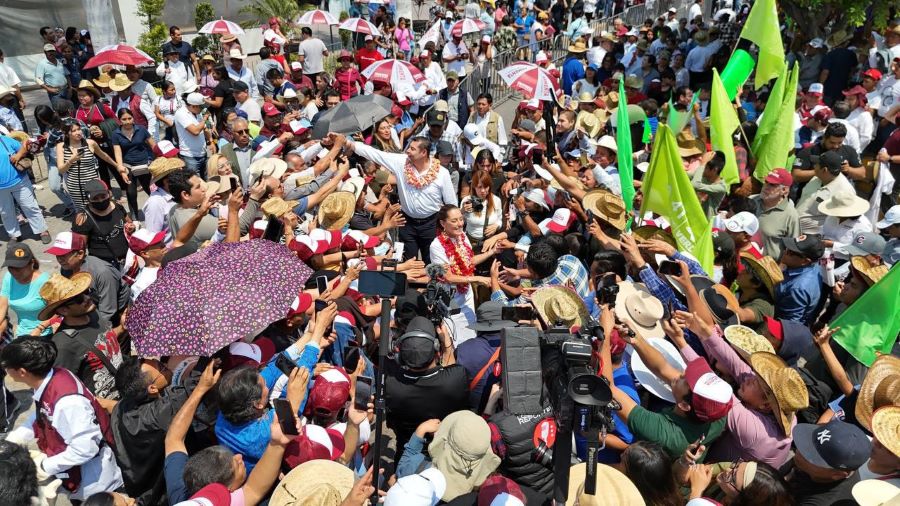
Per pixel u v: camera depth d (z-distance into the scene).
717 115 7.74
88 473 4.16
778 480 3.40
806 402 3.82
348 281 5.25
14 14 18.00
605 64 15.30
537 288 5.37
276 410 3.45
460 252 6.31
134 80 11.70
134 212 10.33
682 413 3.92
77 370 4.81
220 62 16.48
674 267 4.86
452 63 15.36
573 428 2.94
